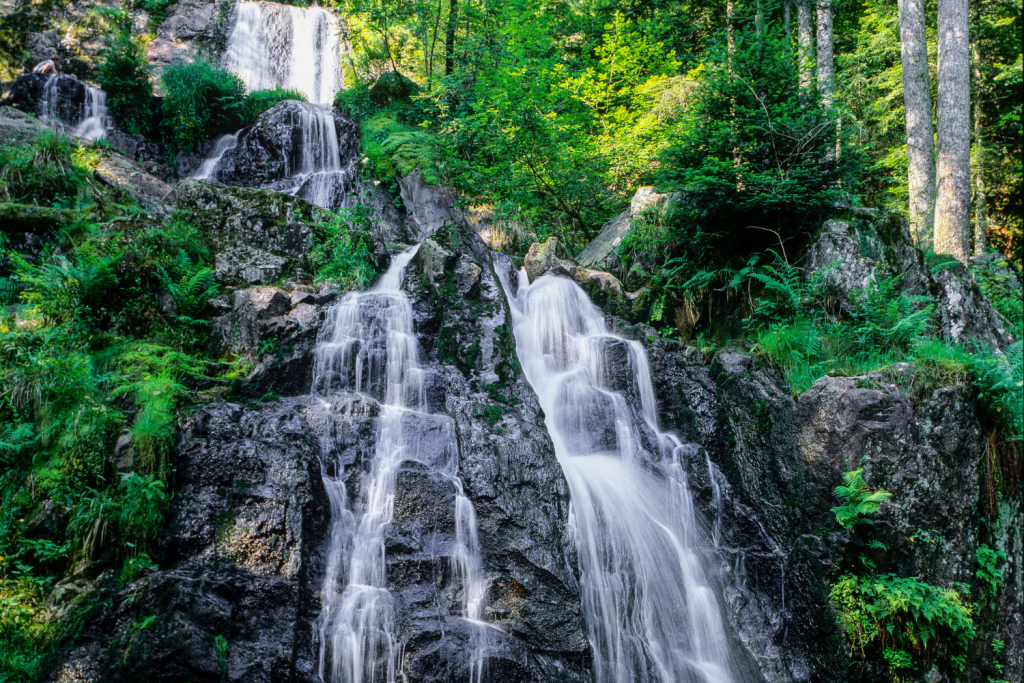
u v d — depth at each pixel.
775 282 10.59
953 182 15.62
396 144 15.69
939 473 8.47
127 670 5.50
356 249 10.25
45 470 6.58
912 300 10.19
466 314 9.12
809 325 10.40
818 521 8.60
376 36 21.47
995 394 8.92
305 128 15.67
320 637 6.30
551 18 20.45
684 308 11.77
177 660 5.58
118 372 7.67
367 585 6.79
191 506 6.50
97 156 12.61
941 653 8.11
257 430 7.18
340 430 7.66
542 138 14.52
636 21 21.94
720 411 9.99
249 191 10.75
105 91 16.22
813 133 11.45
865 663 7.89
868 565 8.19
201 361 8.18
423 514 7.34
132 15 21.33
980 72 24.16
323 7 24.84
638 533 8.49
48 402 7.04
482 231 14.44
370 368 8.57
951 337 11.48
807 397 9.02
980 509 8.93
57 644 5.74
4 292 8.40
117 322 8.33
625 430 9.47
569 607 7.26
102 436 6.77
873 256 10.80
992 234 25.50
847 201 11.79
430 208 14.73
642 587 8.13
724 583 8.73
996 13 23.56
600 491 8.58
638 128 15.87
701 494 9.27
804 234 11.56
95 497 6.43
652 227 12.30
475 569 7.24
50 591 6.05
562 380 9.88
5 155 10.73
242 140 15.70
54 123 13.98
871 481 8.37
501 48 17.58
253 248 9.86
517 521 7.53
